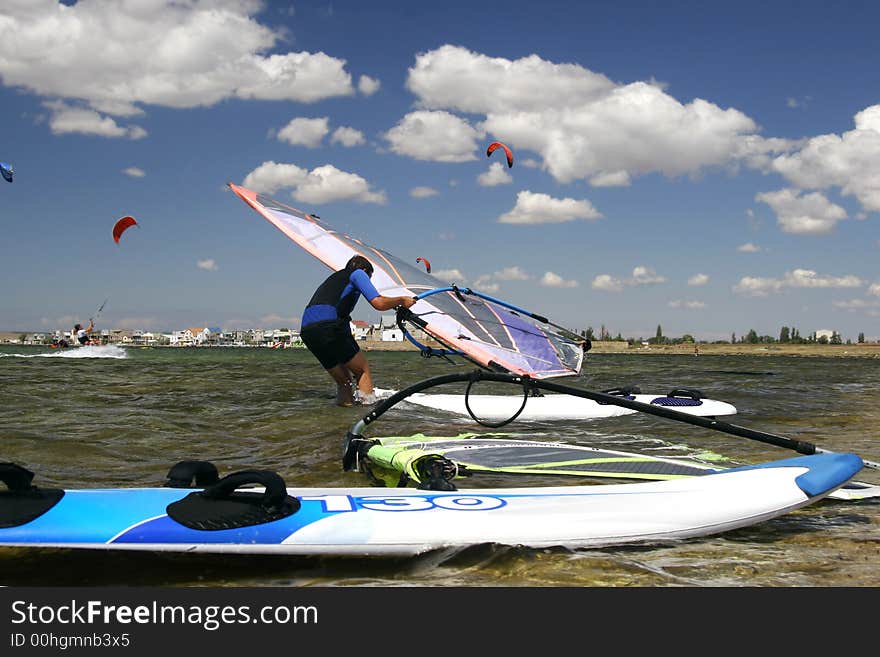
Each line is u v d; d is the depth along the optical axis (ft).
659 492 13.07
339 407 30.48
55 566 10.45
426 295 29.50
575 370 32.91
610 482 15.94
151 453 19.69
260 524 10.51
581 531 11.51
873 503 14.93
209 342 374.22
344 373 30.86
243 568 10.52
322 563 10.72
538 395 28.66
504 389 43.65
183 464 12.07
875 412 33.19
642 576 10.39
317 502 11.75
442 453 17.66
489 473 16.34
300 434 23.27
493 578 10.21
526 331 32.50
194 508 10.55
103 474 16.85
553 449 18.53
